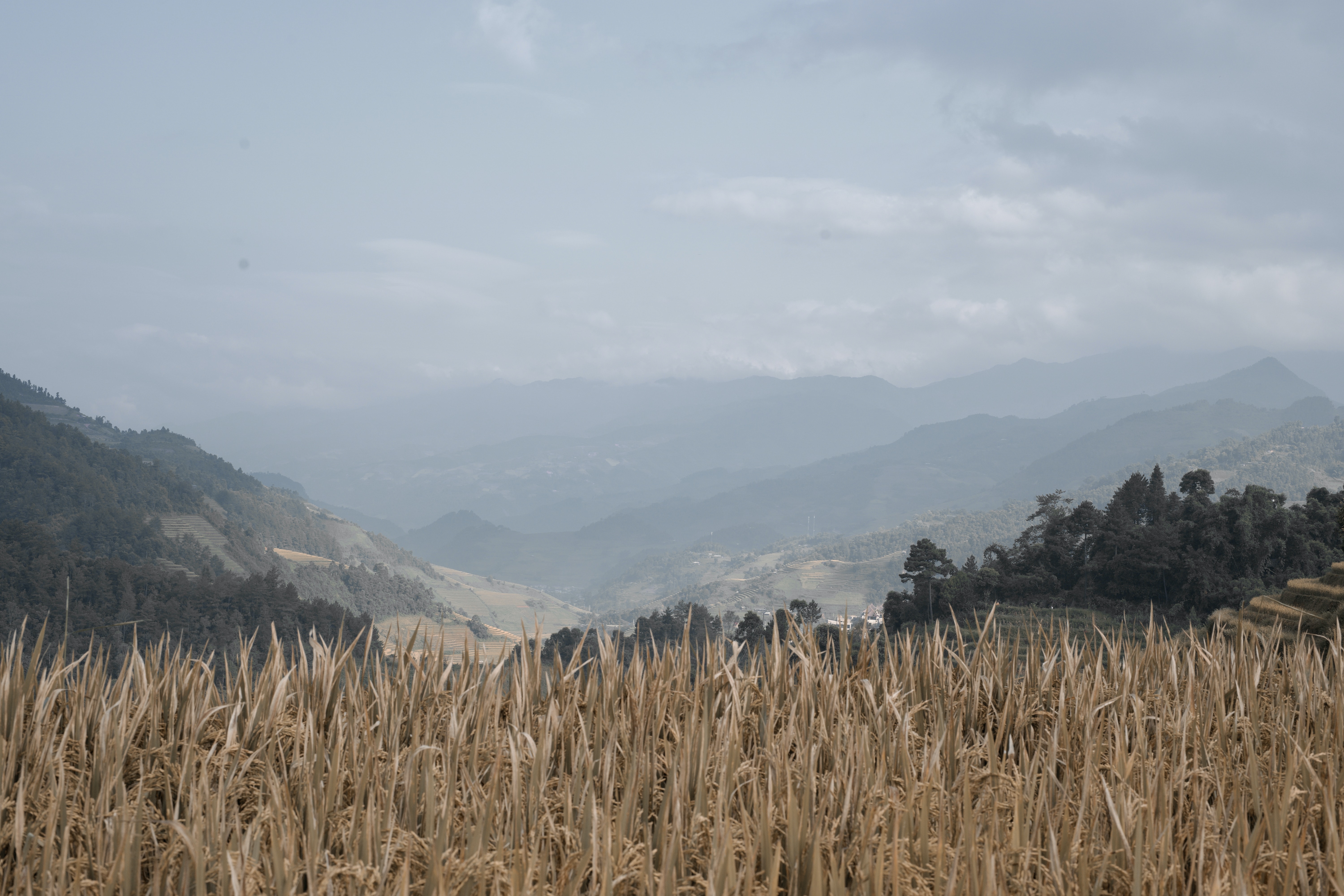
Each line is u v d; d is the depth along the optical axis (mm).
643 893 3225
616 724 4746
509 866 3359
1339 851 3393
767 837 3369
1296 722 5535
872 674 5879
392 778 3912
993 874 3176
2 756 4176
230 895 3248
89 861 3391
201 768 4160
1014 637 6285
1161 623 7086
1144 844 3582
